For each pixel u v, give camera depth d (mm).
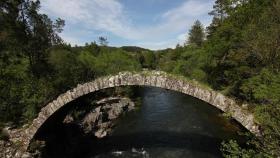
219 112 33531
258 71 18719
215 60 28797
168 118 34094
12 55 23328
